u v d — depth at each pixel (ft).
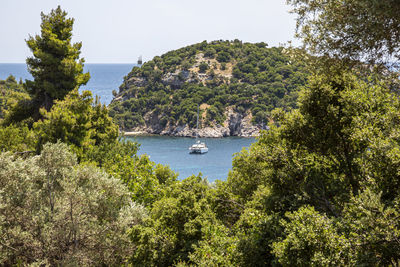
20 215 49.52
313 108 39.52
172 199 53.31
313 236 24.00
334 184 34.68
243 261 34.35
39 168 55.01
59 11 129.90
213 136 484.33
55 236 48.14
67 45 130.11
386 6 18.74
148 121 540.52
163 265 47.73
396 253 21.16
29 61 126.52
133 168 82.48
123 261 55.16
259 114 482.28
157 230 50.16
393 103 32.48
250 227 40.81
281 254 26.37
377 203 21.90
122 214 53.98
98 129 137.69
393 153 26.73
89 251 51.34
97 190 55.93
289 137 39.81
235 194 58.23
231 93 539.70
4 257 44.62
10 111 126.93
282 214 37.17
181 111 517.55
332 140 36.86
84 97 113.60
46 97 128.26
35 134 95.86
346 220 25.77
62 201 50.29
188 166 313.73
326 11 24.88
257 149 40.81
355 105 34.86
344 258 22.70
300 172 36.45
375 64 24.71
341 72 29.43
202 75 603.26
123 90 631.97
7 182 51.06
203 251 38.81
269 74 554.87
